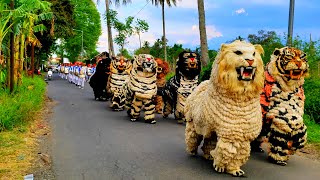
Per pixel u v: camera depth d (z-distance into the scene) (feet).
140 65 37.55
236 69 18.84
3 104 36.24
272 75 22.80
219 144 19.95
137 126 36.06
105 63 56.95
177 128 35.17
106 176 20.80
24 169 21.68
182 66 36.22
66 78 130.62
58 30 109.29
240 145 19.84
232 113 19.38
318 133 31.55
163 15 101.71
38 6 47.47
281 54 22.40
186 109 23.66
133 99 38.60
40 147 26.89
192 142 24.20
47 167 22.25
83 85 90.79
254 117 19.52
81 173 21.25
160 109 45.32
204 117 20.48
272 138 22.95
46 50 120.67
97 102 56.34
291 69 21.90
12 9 47.88
